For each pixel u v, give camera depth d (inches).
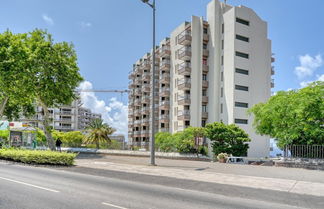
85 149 1245.1
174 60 1831.9
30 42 914.1
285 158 645.9
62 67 948.0
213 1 1641.2
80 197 291.0
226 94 1530.5
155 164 660.7
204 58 1673.2
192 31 1657.2
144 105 2358.5
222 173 502.6
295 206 273.4
